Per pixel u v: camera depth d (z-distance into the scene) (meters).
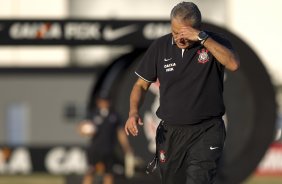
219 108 16.66
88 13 73.44
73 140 71.94
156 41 16.97
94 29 29.03
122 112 27.73
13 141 72.50
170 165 17.08
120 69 29.50
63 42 29.03
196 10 16.23
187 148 16.80
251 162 28.31
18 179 48.78
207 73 16.45
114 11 73.94
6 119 72.31
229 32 27.61
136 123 16.89
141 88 17.25
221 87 16.70
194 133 16.70
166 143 16.98
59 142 72.00
